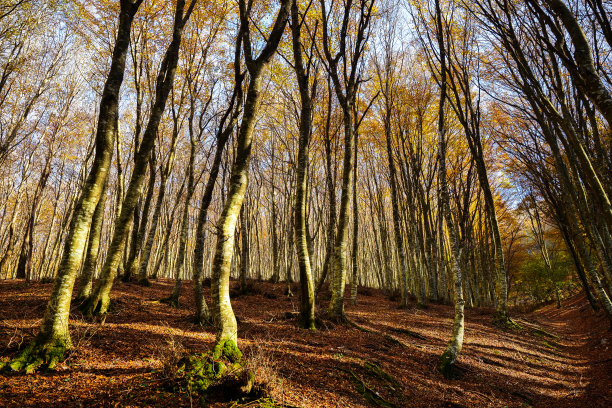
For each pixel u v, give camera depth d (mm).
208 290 15703
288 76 15844
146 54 15398
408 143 20469
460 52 12000
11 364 4516
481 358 8961
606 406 6191
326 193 23469
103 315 8008
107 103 5953
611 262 9250
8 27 12516
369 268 38281
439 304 20172
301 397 4742
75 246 5449
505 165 18281
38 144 18812
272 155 21641
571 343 13625
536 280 33969
